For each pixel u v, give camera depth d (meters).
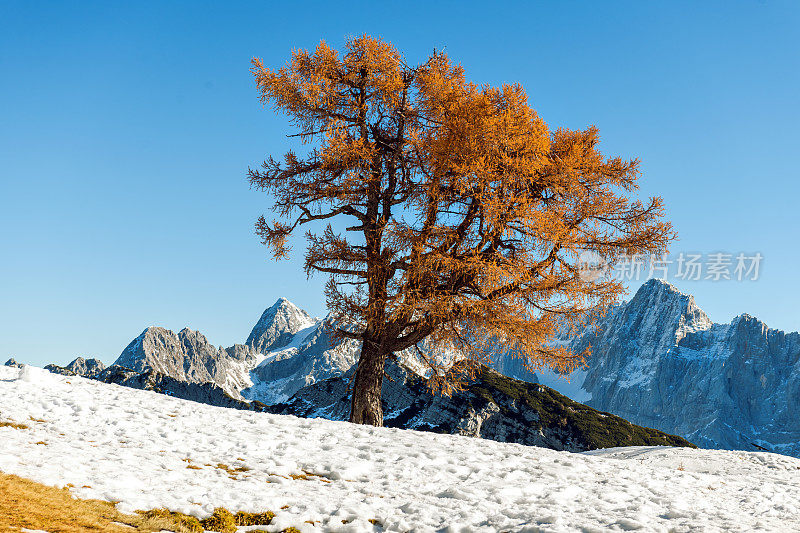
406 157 26.06
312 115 25.92
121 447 13.73
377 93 26.06
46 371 20.81
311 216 27.02
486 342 23.84
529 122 23.73
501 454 17.34
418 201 24.17
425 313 23.58
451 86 25.36
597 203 24.17
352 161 24.66
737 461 21.33
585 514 11.38
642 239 23.84
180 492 10.97
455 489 12.77
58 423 14.95
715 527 10.45
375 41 26.17
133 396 20.03
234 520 10.17
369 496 12.16
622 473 15.93
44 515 8.61
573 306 23.20
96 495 10.07
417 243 22.42
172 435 15.38
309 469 13.97
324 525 10.33
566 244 22.59
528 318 23.38
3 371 20.66
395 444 17.30
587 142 26.69
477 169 21.95
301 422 19.31
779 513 12.89
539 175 23.80
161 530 9.13
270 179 26.73
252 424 18.11
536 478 14.69
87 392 19.44
